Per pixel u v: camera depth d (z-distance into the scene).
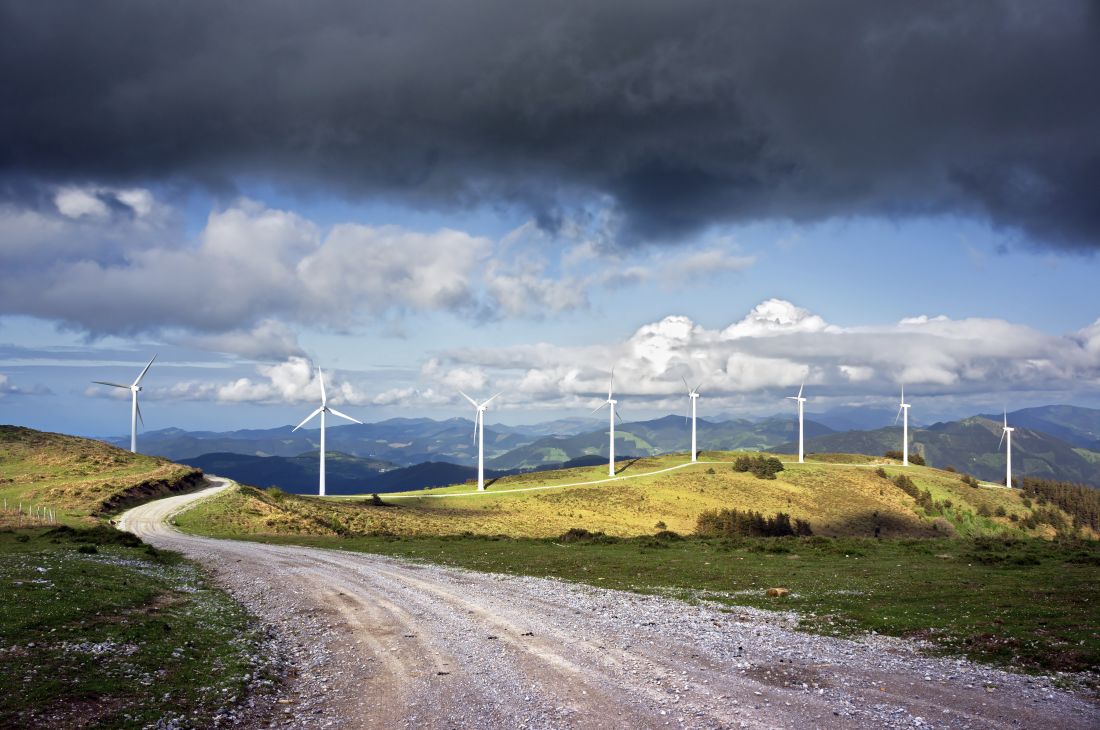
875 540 56.84
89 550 48.94
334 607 32.12
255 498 112.25
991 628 23.42
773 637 24.23
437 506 143.75
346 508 120.69
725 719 15.67
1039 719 15.26
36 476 111.06
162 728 15.62
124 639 22.77
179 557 54.28
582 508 145.75
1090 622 23.27
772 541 57.66
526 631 25.72
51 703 16.33
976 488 186.50
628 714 16.23
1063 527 158.50
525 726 15.66
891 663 20.33
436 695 18.25
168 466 133.50
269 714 17.25
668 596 33.91
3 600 26.06
